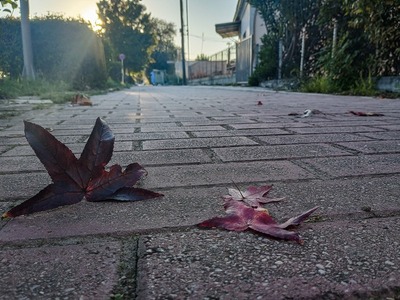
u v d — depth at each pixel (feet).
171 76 128.47
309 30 32.55
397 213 3.12
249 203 3.27
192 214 3.12
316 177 4.30
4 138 7.23
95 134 3.31
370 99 18.78
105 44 47.50
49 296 1.93
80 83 32.91
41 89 24.27
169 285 2.02
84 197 3.32
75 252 2.44
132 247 2.52
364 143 6.49
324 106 14.89
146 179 4.24
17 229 2.82
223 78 64.28
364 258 2.31
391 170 4.57
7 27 27.66
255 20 52.95
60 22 30.86
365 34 22.44
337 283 2.03
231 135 7.48
